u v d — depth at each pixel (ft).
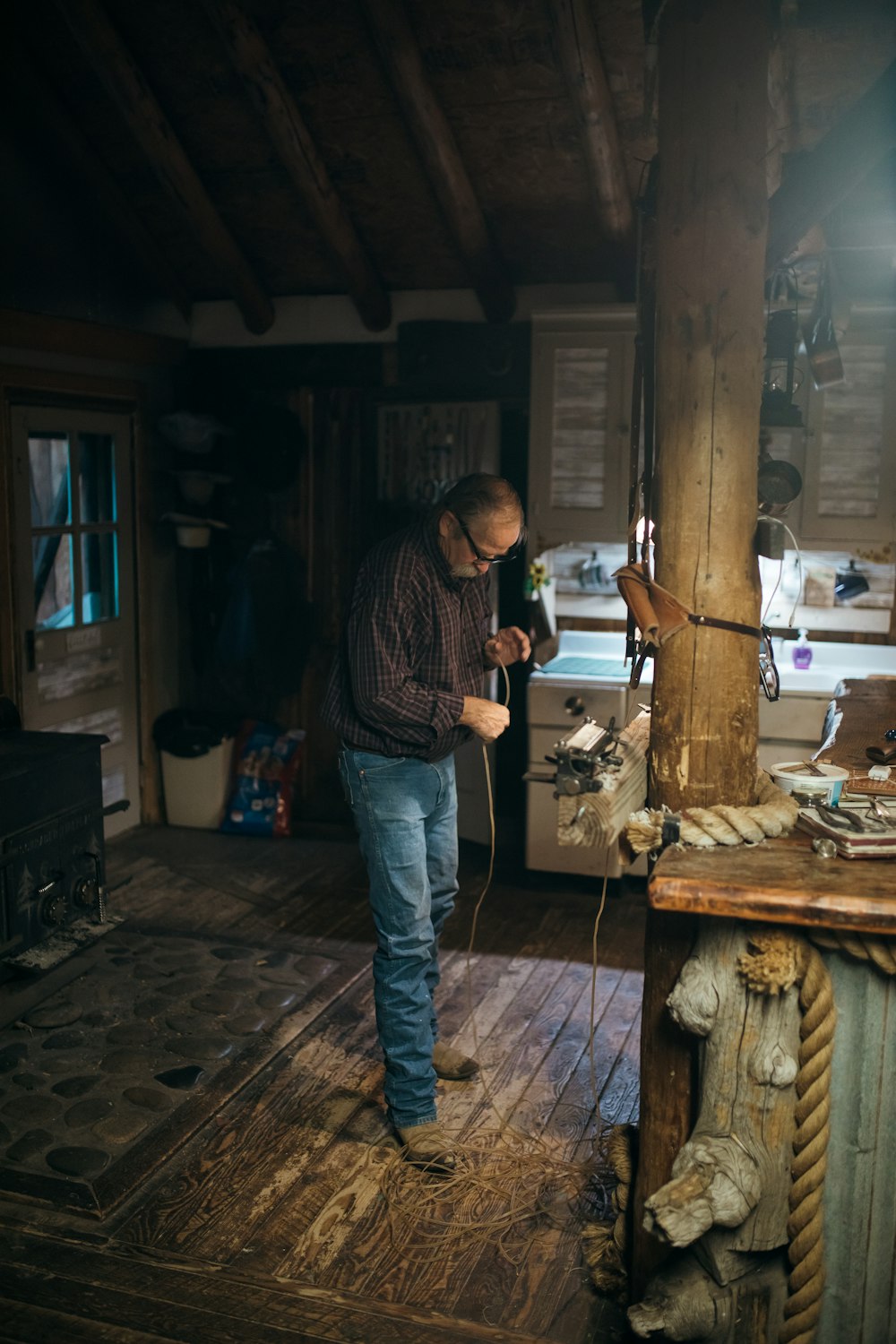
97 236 15.85
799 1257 6.53
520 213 14.82
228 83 13.69
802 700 14.17
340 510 17.37
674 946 6.96
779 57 11.24
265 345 17.42
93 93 14.07
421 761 8.89
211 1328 7.30
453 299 16.43
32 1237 8.16
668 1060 7.00
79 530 15.92
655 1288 6.73
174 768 17.53
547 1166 9.01
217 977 12.33
